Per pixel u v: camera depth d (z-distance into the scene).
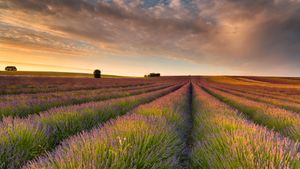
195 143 5.37
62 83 40.59
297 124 6.25
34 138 4.02
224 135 4.11
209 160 3.42
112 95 18.08
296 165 2.69
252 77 132.50
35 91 22.27
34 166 2.60
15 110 7.90
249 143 3.41
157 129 4.17
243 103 13.90
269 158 2.86
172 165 3.13
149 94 18.64
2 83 30.36
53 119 5.59
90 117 6.58
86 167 2.36
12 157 3.29
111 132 3.72
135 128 3.93
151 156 3.00
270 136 3.97
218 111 8.79
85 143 3.02
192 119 10.13
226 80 111.44
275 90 47.03
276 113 8.84
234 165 2.90
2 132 3.83
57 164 2.58
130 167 2.61
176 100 13.09
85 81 53.62
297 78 127.81
